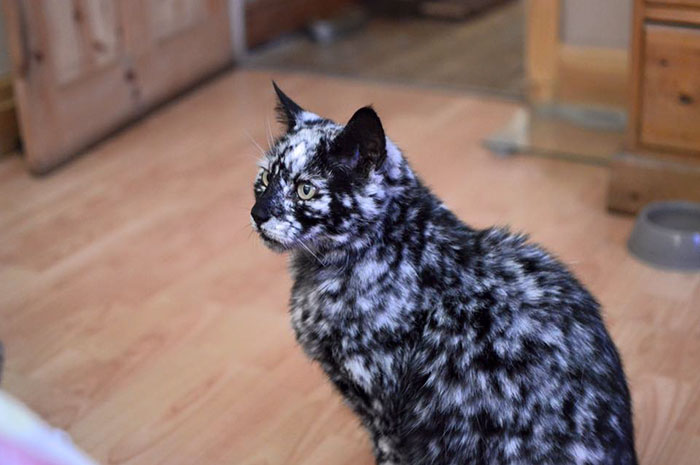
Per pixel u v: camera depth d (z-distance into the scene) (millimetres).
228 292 2656
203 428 2129
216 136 3717
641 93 2799
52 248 2912
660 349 2324
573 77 3678
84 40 3535
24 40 3238
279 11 4844
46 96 3375
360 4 5367
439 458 1656
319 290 1749
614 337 2371
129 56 3795
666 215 2787
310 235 1719
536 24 3652
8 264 2822
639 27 2705
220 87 4262
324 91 4152
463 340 1625
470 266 1689
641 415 2100
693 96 2717
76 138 3547
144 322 2525
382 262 1706
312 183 1693
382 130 1619
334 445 2068
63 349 2414
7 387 2262
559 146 3453
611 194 2955
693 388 2182
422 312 1670
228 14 4418
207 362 2357
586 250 2777
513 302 1640
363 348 1690
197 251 2873
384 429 1742
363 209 1688
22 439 920
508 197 3121
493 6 5363
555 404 1581
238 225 3018
